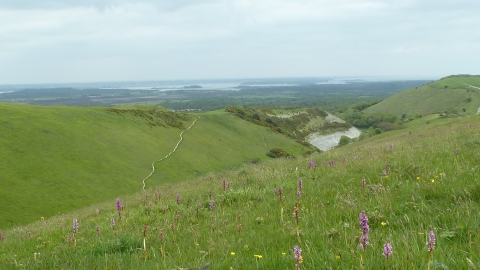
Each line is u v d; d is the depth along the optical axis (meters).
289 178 13.64
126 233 9.29
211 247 6.43
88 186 63.06
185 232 8.36
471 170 8.66
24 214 48.09
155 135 104.50
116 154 81.44
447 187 7.54
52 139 75.75
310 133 177.25
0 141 67.69
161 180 75.00
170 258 6.25
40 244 10.65
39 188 57.25
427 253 4.50
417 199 7.36
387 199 7.55
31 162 64.81
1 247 10.99
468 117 58.97
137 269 6.07
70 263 7.36
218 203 11.45
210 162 97.12
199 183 21.39
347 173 11.93
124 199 26.41
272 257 5.32
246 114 163.25
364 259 4.55
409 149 15.95
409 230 5.62
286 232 6.70
